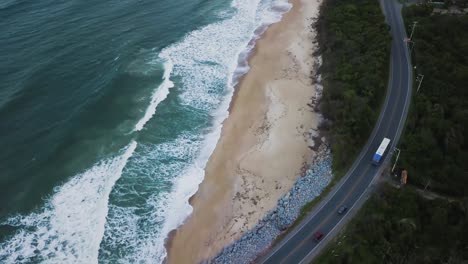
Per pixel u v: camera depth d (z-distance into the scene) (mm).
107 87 87438
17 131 75938
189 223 63969
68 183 68062
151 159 74062
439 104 72188
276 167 71688
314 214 61531
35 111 80250
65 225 62156
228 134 80312
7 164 70250
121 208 65562
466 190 59969
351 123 72312
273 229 61031
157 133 79500
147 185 69438
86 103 83125
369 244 53750
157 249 60500
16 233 60719
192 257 59250
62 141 75000
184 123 82375
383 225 55594
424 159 64062
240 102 88312
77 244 59938
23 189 66625
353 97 77188
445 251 52594
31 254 58375
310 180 68062
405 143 68125
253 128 81312
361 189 64500
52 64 91312
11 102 80625
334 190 64812
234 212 64812
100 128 78562
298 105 85500
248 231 61531
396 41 94812
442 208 56156
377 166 67875
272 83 93000
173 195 68188
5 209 63750
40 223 62219
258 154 74812
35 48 95250
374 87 79500
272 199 66125
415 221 55875
